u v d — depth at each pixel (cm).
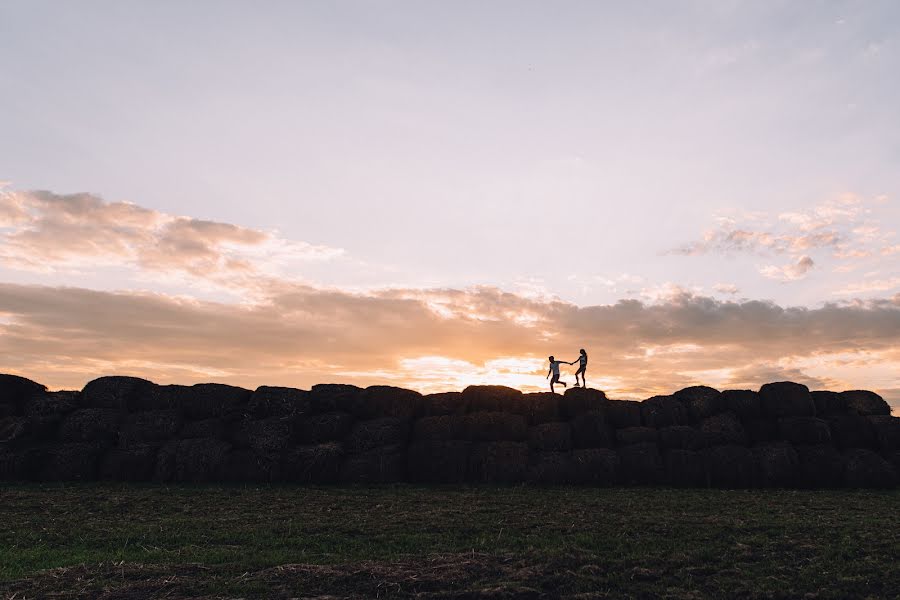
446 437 1977
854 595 837
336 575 886
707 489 1816
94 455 1878
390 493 1702
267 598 805
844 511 1429
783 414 2038
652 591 859
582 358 2302
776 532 1167
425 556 1012
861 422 2011
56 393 2108
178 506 1502
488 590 831
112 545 1110
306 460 1856
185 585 848
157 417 1984
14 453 1838
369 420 2048
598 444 1977
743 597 839
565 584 875
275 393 2075
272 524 1283
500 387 2161
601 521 1298
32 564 981
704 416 2081
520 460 1900
